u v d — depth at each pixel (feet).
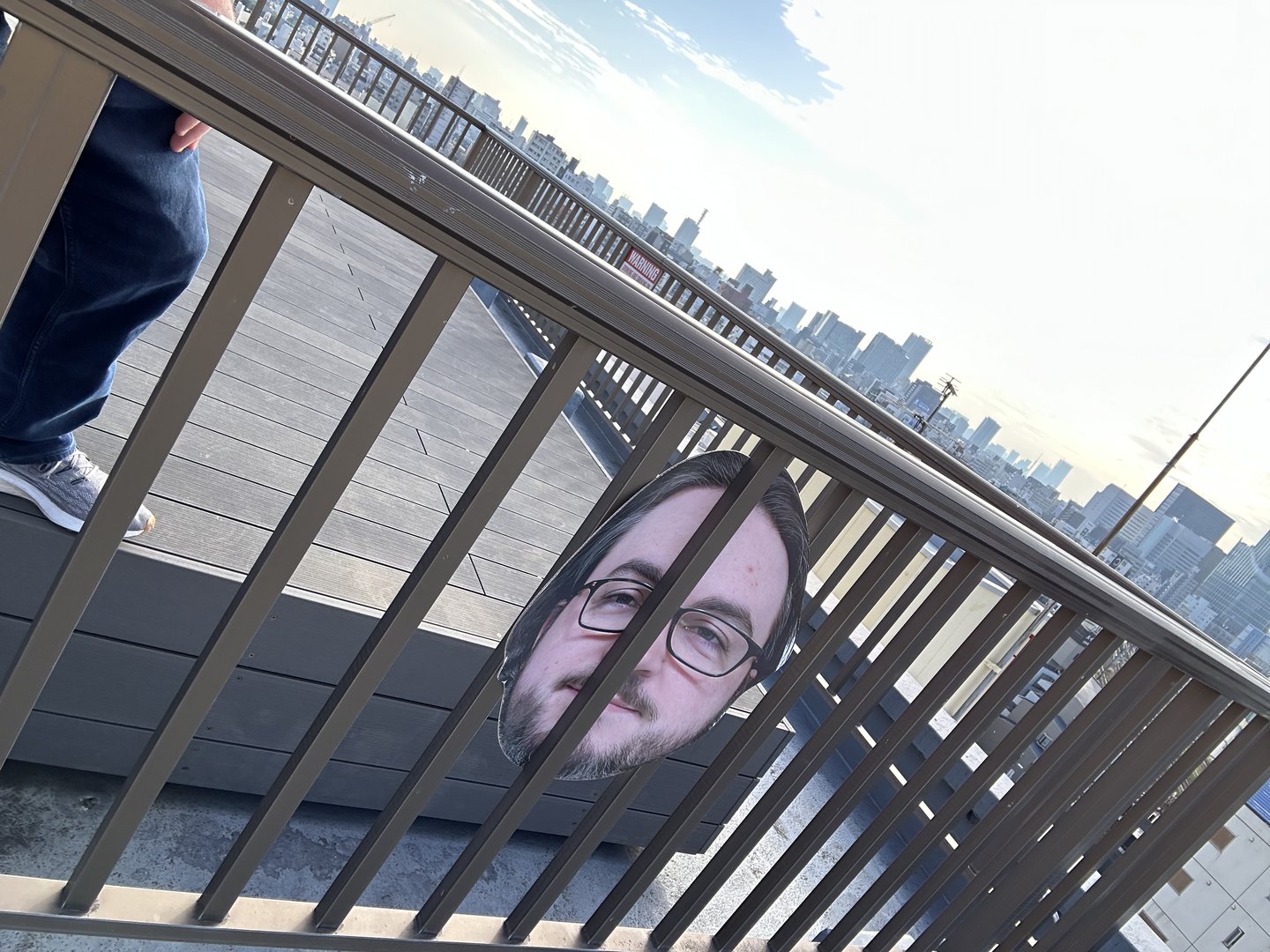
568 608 3.30
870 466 3.27
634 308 2.60
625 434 15.57
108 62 1.81
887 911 8.77
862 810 10.36
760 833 4.34
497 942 4.05
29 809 5.04
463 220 2.25
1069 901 7.93
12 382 3.94
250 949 4.68
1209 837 5.07
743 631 3.57
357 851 3.56
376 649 3.08
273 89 1.90
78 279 3.76
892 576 3.72
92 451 5.39
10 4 1.70
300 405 7.51
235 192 13.00
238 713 5.32
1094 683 13.96
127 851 5.15
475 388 10.55
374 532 6.36
